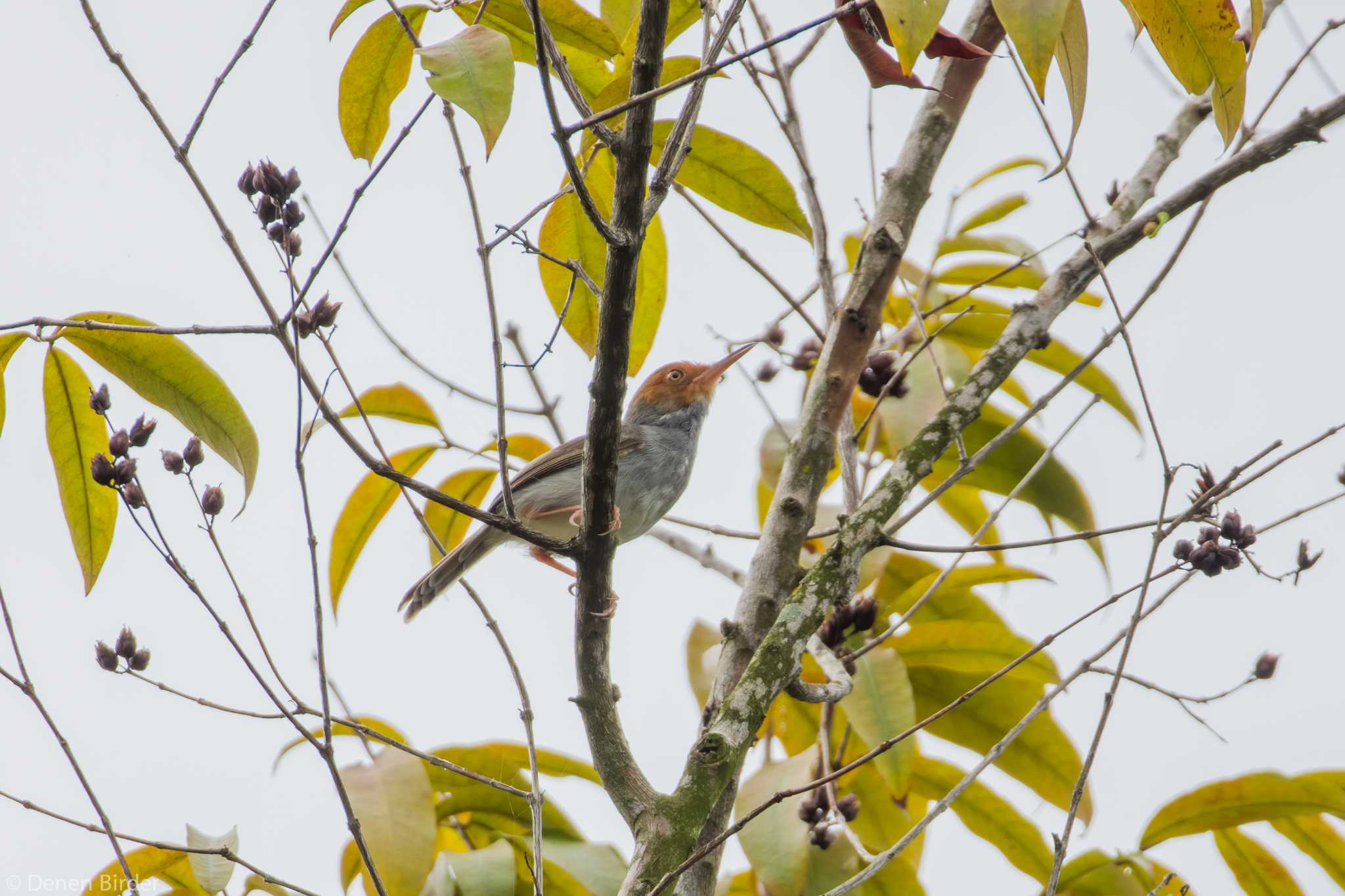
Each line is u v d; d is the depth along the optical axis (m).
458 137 6.72
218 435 7.95
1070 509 10.73
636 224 6.47
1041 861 10.41
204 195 6.41
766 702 7.66
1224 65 7.05
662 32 6.28
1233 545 7.22
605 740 7.42
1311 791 9.19
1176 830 9.66
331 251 6.50
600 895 9.05
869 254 9.02
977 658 10.39
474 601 8.19
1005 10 5.91
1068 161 6.33
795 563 8.48
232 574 7.34
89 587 8.46
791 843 9.09
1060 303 9.20
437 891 8.87
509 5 7.95
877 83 6.68
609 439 6.99
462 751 9.80
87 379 8.07
